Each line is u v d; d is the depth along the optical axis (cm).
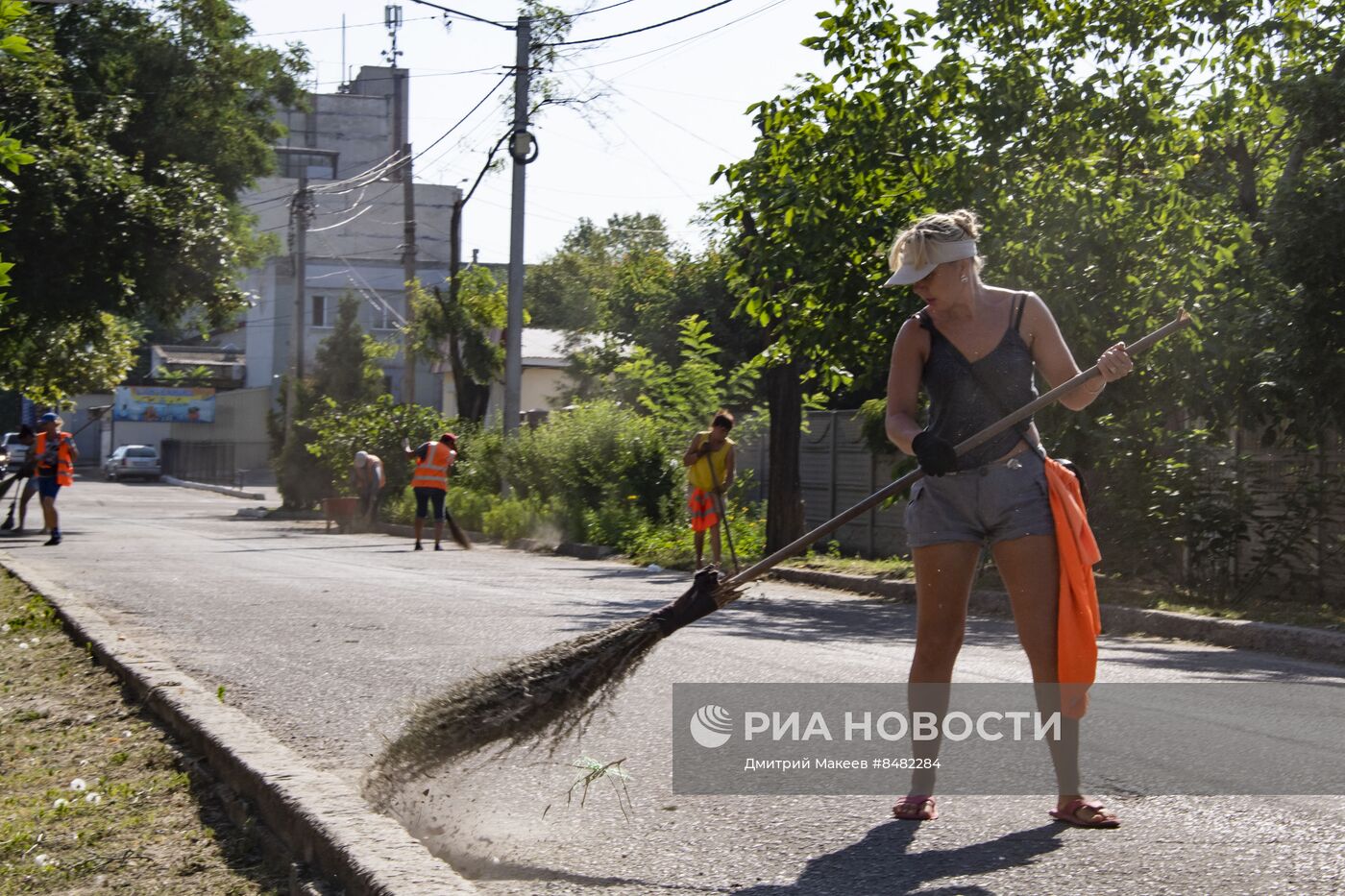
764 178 1658
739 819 532
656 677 868
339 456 3556
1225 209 1784
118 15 3647
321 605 1318
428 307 3866
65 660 974
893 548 2275
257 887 473
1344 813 532
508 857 488
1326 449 1429
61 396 4069
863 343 1666
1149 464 1517
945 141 1592
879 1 1598
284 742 686
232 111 3897
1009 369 499
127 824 556
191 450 7812
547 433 2730
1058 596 497
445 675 891
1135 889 438
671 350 4281
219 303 3238
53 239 2817
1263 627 1174
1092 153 1622
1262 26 1579
